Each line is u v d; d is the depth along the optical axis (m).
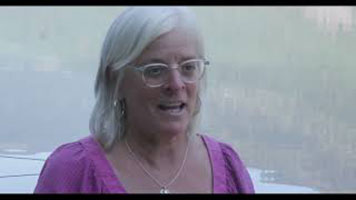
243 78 5.43
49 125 3.74
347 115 4.51
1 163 2.68
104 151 1.63
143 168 1.63
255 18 8.05
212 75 4.33
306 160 3.41
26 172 2.53
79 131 3.61
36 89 4.62
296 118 4.34
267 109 4.46
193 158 1.69
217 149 1.74
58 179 1.60
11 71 5.25
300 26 7.97
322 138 3.88
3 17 8.13
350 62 6.45
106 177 1.60
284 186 2.78
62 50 6.82
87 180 1.59
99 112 1.65
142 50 1.52
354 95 5.00
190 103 1.60
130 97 1.59
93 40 6.92
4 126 3.69
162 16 1.52
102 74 1.63
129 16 1.54
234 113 4.04
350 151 3.66
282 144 3.67
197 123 1.71
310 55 6.92
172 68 1.54
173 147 1.66
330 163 3.36
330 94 5.05
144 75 1.54
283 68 6.13
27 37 7.42
